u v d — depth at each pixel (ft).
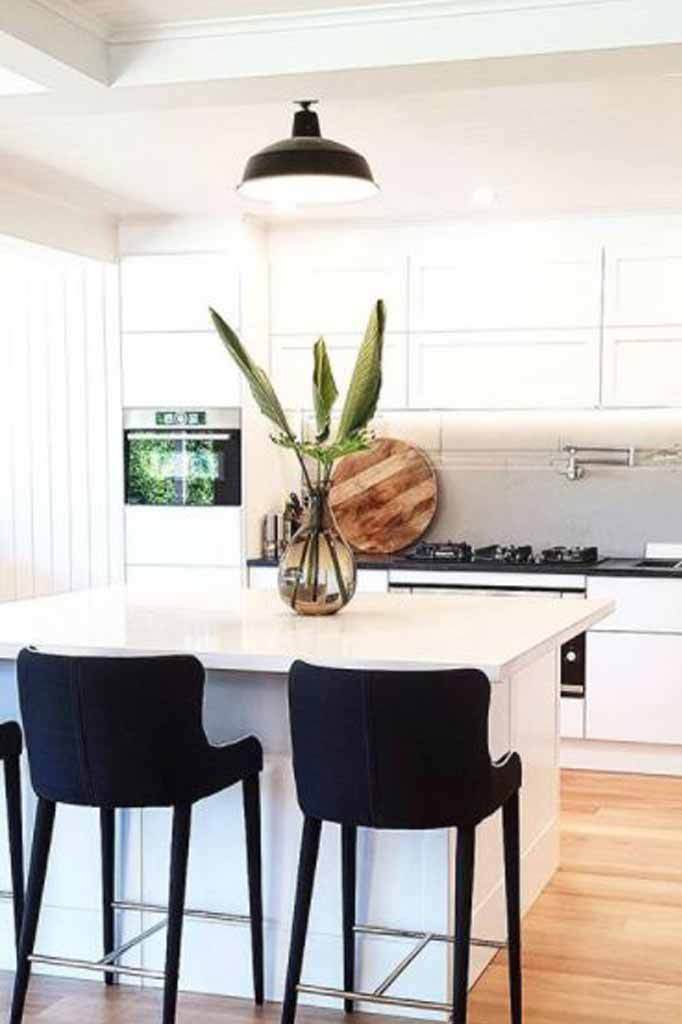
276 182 11.62
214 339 20.13
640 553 20.97
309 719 9.50
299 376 21.06
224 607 13.23
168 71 11.45
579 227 19.69
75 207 19.07
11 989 11.59
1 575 21.65
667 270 19.36
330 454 12.10
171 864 10.12
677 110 13.71
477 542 21.74
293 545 12.40
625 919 13.20
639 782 18.79
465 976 9.49
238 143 15.21
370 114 13.87
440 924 10.93
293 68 11.20
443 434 21.79
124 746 9.82
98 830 11.78
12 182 17.37
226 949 11.52
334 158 11.19
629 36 10.46
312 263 20.85
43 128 14.46
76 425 21.02
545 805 14.19
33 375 21.16
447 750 9.23
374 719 9.19
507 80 11.45
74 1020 10.96
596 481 21.13
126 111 12.65
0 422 21.40
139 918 11.71
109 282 20.54
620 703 19.04
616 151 15.65
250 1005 11.28
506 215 19.84
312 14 11.05
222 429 20.20
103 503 21.01
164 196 18.43
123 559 20.90
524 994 11.37
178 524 20.57
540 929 12.94
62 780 10.02
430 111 13.73
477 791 9.38
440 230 20.25
